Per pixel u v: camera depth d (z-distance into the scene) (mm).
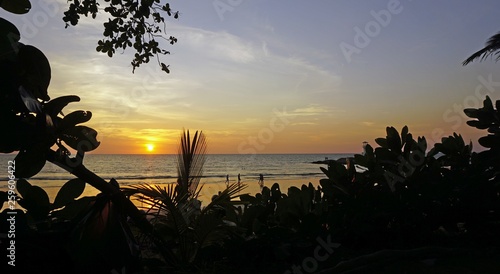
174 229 4004
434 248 3734
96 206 3176
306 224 3900
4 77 2844
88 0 4836
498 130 4715
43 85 2992
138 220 3543
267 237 3885
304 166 82500
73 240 2938
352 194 4492
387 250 3551
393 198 4266
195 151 4199
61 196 3160
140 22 5164
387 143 4844
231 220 4281
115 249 3002
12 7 3232
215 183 36375
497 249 3836
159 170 64625
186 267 3705
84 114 3123
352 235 4254
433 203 4340
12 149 2832
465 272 3246
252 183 36125
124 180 38719
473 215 4500
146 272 3553
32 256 2988
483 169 4660
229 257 3809
